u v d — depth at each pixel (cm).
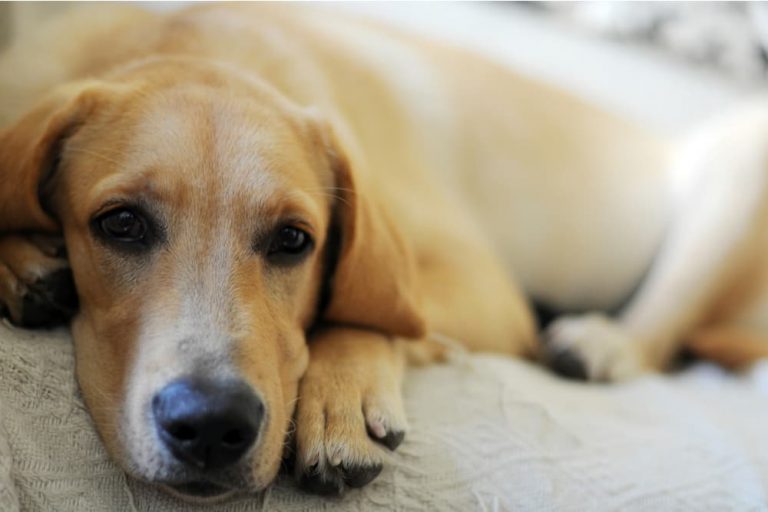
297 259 121
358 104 178
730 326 226
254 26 167
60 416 104
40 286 114
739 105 256
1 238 121
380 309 134
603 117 234
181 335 104
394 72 196
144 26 157
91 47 151
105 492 101
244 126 120
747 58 252
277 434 105
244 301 110
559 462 118
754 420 152
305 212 119
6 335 107
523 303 192
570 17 254
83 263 114
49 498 96
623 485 117
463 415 124
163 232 111
